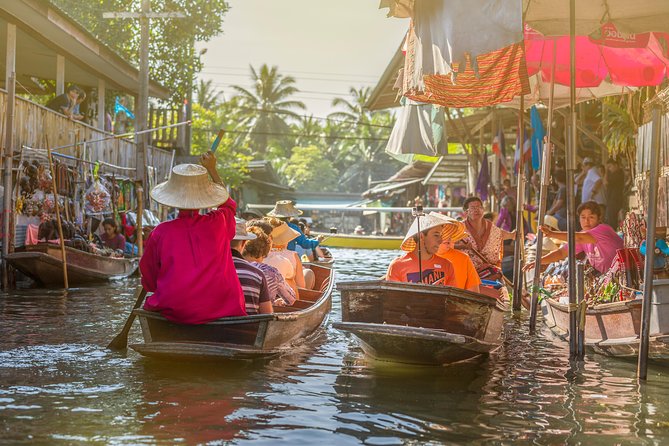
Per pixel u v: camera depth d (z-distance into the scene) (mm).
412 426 5148
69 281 14766
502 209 18250
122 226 19906
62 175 15859
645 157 12430
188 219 7105
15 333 8672
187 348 6957
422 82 8086
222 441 4746
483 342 7172
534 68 11719
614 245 9023
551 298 9477
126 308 11031
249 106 66375
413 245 7629
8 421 5086
